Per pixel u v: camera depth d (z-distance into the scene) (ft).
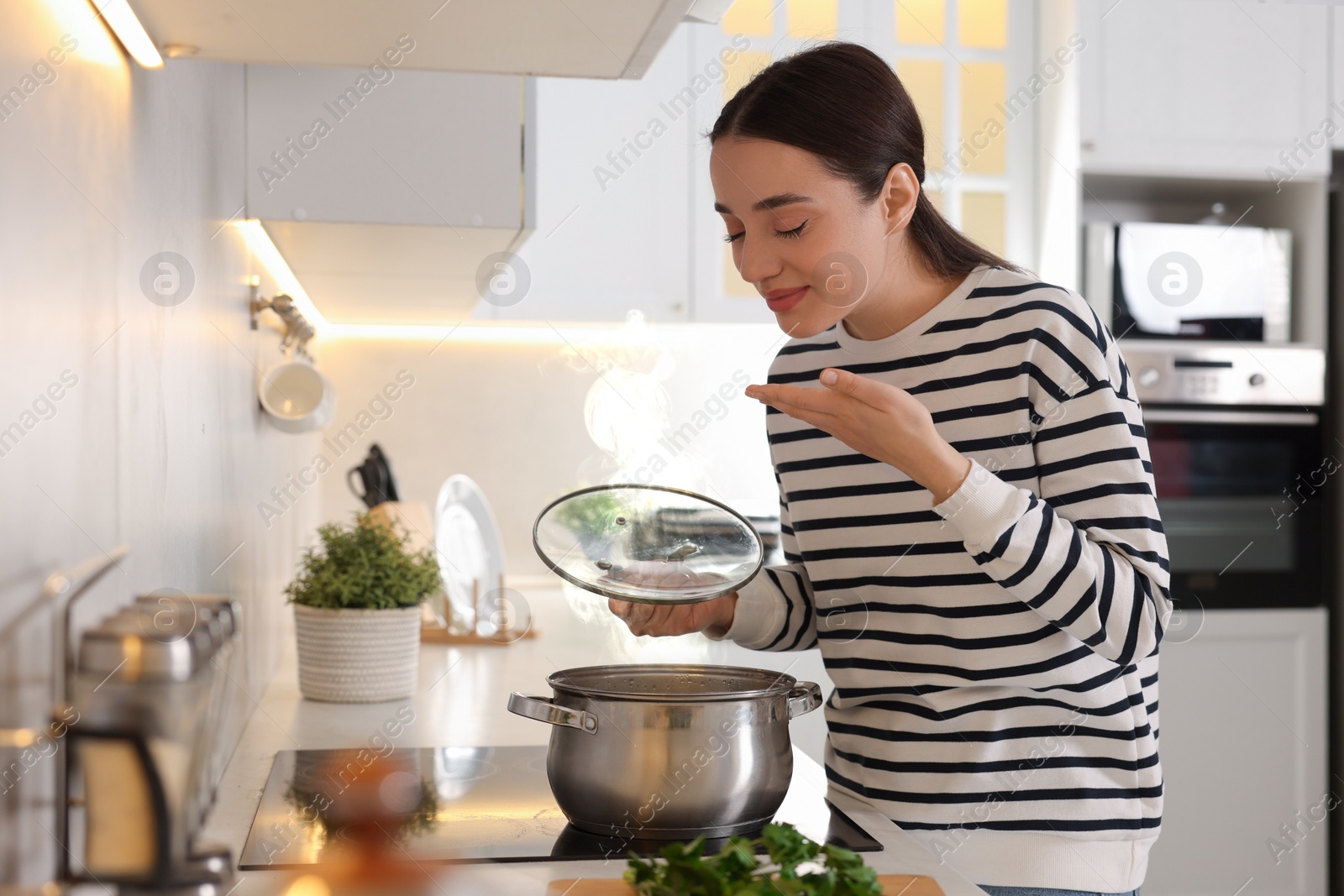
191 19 2.82
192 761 1.90
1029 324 2.97
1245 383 7.56
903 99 3.03
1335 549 7.77
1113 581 2.70
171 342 2.97
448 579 6.62
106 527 2.27
